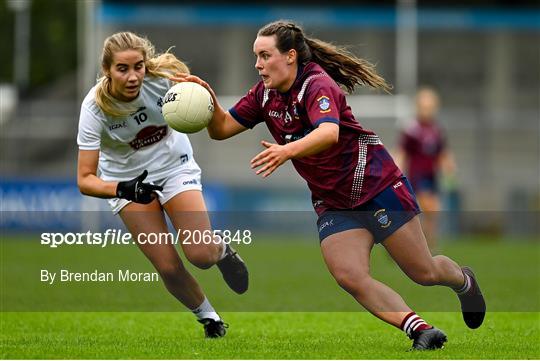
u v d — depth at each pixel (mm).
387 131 78500
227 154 71875
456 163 72312
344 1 79812
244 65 84188
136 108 23891
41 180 66188
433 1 82375
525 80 89188
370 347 23938
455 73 91625
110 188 23141
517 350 23375
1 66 107125
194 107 22844
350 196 22859
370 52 85875
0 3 108000
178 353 22641
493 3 82750
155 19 77750
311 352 22891
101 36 76375
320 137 21109
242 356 22172
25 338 25625
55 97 94625
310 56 22750
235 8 78688
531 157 72750
